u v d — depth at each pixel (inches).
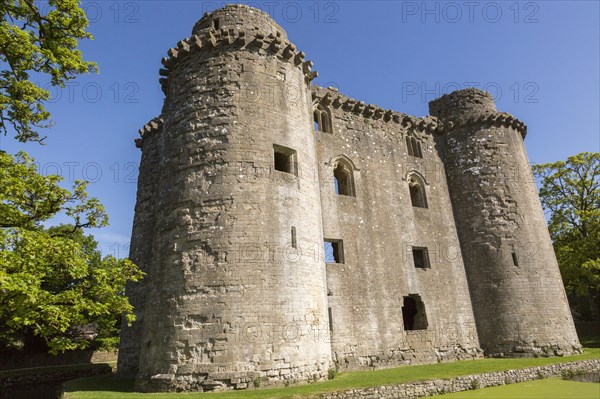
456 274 878.4
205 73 641.6
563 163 1251.8
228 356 494.0
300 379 515.2
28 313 390.9
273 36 668.7
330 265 725.9
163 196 615.8
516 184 930.7
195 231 558.3
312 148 685.9
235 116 607.2
